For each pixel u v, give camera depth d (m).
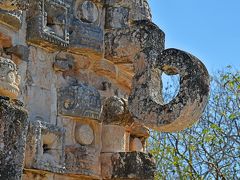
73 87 5.82
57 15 5.81
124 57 6.20
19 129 4.30
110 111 6.14
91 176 5.85
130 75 6.46
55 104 5.73
